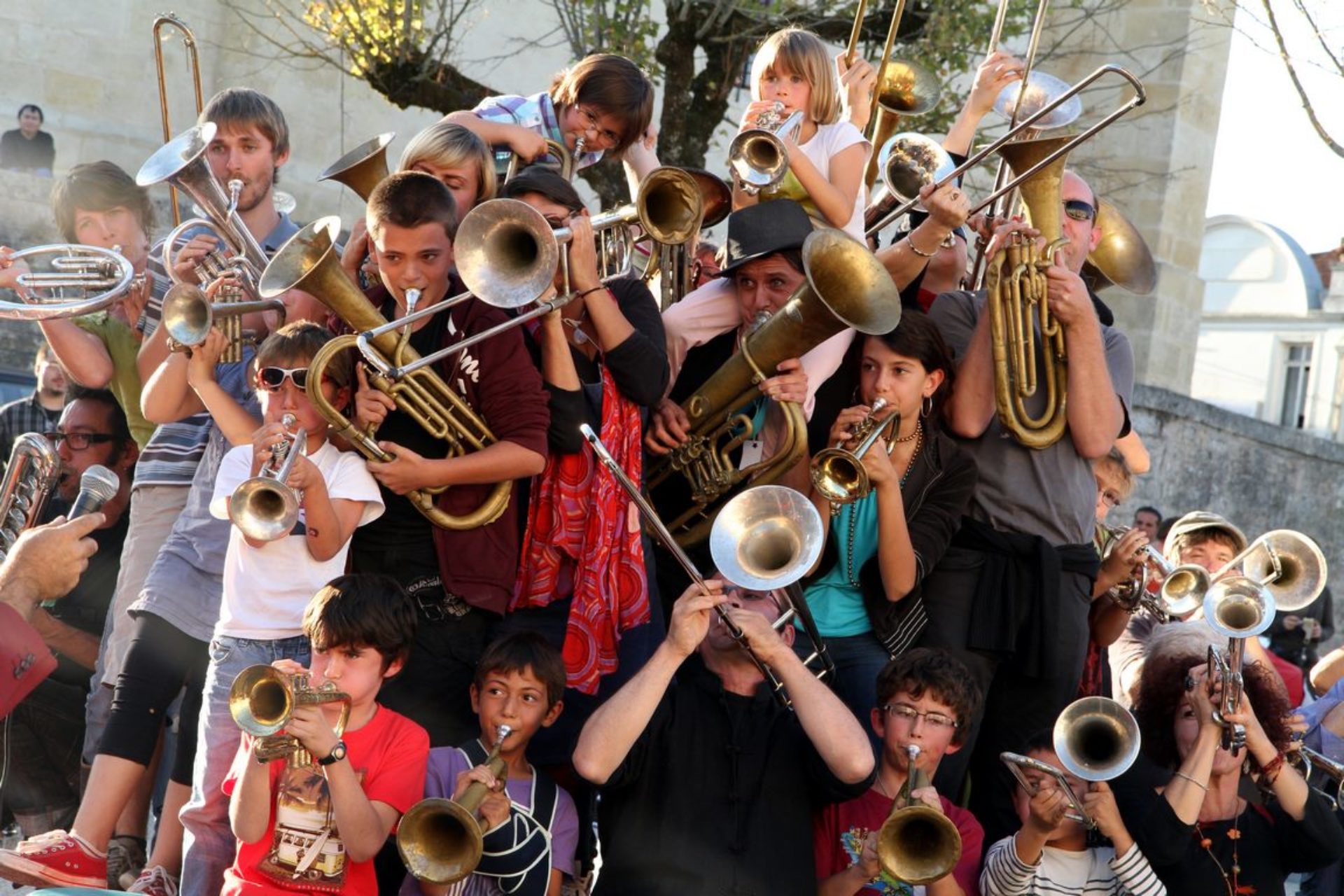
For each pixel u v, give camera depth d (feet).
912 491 16.57
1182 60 45.83
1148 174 46.37
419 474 14.51
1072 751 14.23
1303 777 16.92
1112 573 18.47
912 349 16.33
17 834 20.36
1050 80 19.75
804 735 14.70
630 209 15.61
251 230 17.70
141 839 17.49
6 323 33.32
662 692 13.98
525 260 14.30
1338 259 105.29
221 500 14.65
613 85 17.69
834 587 16.72
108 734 15.44
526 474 14.92
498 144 17.66
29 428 22.57
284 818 13.35
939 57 36.60
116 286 17.02
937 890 14.56
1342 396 102.73
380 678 13.93
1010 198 19.02
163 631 15.83
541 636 14.60
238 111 17.42
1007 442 17.06
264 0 42.52
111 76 41.60
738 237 16.70
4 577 14.78
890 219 18.35
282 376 14.40
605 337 15.52
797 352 15.85
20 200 36.29
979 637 16.67
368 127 45.39
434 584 15.07
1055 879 15.30
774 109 17.58
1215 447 46.21
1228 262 108.78
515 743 14.29
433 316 15.07
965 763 16.37
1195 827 15.56
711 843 14.20
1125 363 17.98
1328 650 49.83
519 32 45.83
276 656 14.48
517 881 14.14
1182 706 16.17
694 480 16.74
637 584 15.83
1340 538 52.37
